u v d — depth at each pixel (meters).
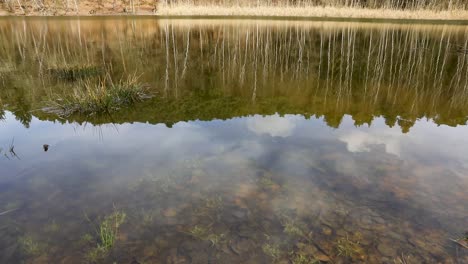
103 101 8.72
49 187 4.62
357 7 50.66
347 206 4.16
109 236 3.46
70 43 22.69
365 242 3.54
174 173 5.03
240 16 48.06
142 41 25.12
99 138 6.61
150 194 4.46
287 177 4.88
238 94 11.12
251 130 7.04
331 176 4.89
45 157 5.64
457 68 15.47
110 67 15.11
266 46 22.78
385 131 6.93
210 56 20.11
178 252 3.42
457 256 3.32
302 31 31.88
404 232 3.67
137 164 5.35
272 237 3.65
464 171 5.00
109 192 4.50
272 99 10.34
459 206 4.10
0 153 5.81
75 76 12.83
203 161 5.45
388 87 11.96
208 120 7.86
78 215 3.99
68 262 3.27
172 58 18.72
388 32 30.61
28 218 3.92
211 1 58.28
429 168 5.11
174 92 11.28
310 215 4.00
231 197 4.39
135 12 52.81
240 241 3.58
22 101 9.48
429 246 3.46
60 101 9.44
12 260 3.28
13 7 48.34
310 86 12.38
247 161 5.42
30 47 20.64
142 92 10.58
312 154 5.69
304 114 8.39
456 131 6.91
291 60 19.09
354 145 6.09
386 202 4.22
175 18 44.97
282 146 6.09
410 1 52.28
